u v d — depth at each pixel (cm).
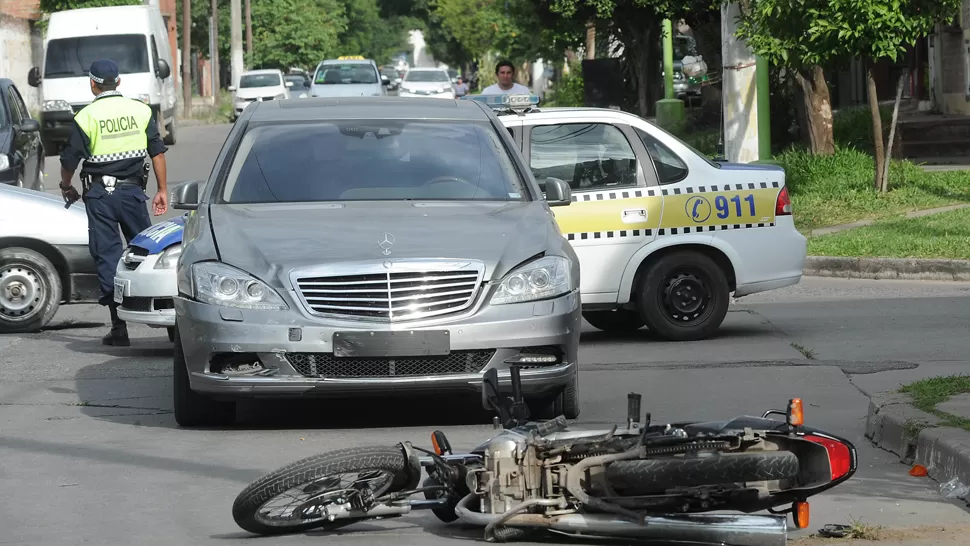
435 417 1978
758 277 2589
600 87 6706
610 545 1282
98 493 1551
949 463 1541
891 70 7188
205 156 7450
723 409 1969
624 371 2309
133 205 2730
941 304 2984
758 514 1216
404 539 1338
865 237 3747
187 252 1856
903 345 2483
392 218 1883
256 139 2089
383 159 2048
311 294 1767
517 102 2570
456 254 1789
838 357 2380
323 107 2180
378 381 1764
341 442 1809
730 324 2806
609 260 2528
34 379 2364
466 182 2019
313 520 1337
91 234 2728
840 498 1489
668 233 2542
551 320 1806
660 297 2555
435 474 1355
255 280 1781
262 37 19225
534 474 1241
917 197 4384
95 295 2986
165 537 1358
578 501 1220
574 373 1861
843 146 5231
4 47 11062
